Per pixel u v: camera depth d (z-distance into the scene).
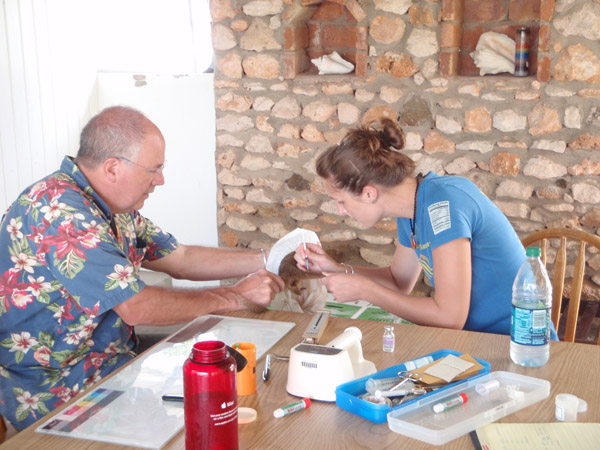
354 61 3.51
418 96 3.30
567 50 2.99
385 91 3.35
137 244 2.15
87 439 1.25
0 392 1.80
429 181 1.86
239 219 3.79
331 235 3.62
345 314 2.77
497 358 1.59
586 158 3.07
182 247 2.25
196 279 2.27
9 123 3.51
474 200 1.83
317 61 3.50
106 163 1.81
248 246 3.81
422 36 3.22
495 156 3.23
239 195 3.76
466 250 1.76
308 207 3.64
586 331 2.83
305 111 3.52
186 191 4.05
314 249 2.14
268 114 3.59
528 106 3.12
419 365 1.50
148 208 4.16
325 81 3.44
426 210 1.82
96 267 1.70
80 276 1.70
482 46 3.20
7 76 3.48
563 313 3.01
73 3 3.91
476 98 3.20
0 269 1.78
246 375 1.42
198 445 1.14
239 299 1.89
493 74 3.23
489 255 1.85
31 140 3.67
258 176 3.70
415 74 3.28
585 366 1.54
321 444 1.23
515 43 3.14
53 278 1.75
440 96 3.25
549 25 2.98
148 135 1.82
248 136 3.66
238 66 3.58
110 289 1.69
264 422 1.31
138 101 4.04
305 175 3.60
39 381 1.80
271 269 2.17
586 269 3.15
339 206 1.92
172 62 4.00
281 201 3.69
